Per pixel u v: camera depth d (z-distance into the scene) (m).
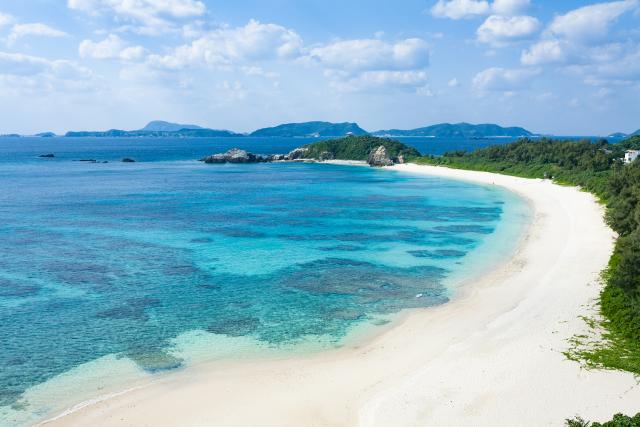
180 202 92.94
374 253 53.69
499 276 44.28
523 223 69.38
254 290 41.34
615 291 34.53
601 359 27.17
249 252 54.03
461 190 111.56
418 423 22.22
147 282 43.28
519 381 25.31
